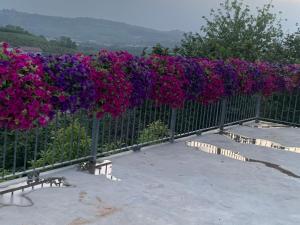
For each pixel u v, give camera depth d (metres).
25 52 4.20
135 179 5.13
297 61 13.27
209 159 6.41
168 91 6.35
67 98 4.52
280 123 10.42
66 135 6.17
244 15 14.29
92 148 5.59
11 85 3.84
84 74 4.62
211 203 4.59
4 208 3.91
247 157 6.78
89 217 3.92
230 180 5.47
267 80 9.61
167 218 4.07
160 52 9.65
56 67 4.41
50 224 3.69
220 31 14.01
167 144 7.10
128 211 4.14
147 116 7.34
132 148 6.41
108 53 5.27
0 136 7.04
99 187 4.71
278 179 5.71
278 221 4.27
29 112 4.02
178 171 5.65
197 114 8.05
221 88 7.65
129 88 5.41
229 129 9.03
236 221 4.16
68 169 5.25
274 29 14.36
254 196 4.95
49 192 4.42
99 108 5.19
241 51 13.17
